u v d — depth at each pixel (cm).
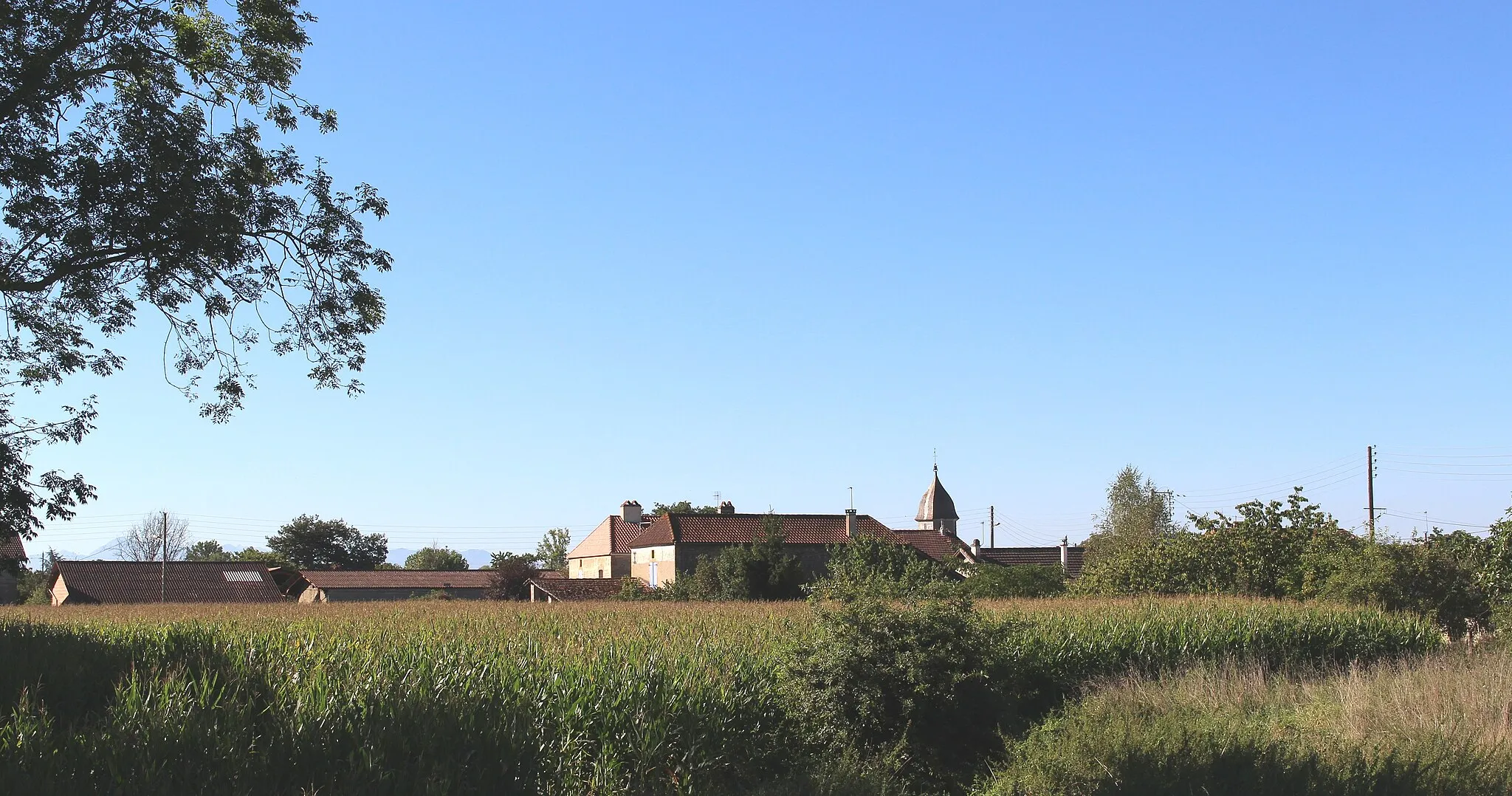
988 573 4984
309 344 1984
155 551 10825
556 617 2892
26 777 766
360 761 883
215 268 1859
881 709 1611
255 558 9600
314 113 1933
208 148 1792
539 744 1116
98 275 1889
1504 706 1275
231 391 2014
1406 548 3362
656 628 2328
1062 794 1212
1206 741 1195
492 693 1320
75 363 1991
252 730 921
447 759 915
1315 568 3891
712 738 1534
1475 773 1015
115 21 1723
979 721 1648
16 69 1616
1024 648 2094
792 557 5969
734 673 1709
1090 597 4281
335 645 1745
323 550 11388
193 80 1866
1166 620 2531
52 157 1670
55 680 1436
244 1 1838
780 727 1659
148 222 1723
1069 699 1988
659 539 7388
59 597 6912
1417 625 2847
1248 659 2333
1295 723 1502
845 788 1404
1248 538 4278
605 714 1473
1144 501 7300
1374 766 1020
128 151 1727
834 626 1675
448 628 2312
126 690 1162
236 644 1659
